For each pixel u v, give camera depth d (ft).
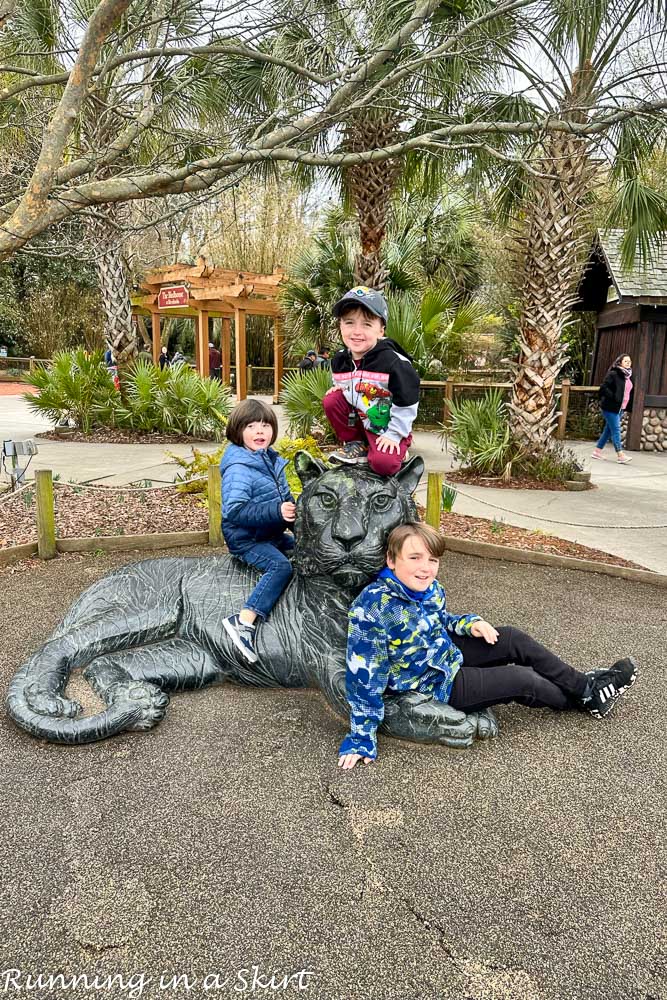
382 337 9.08
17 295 97.96
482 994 5.61
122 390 42.29
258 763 8.77
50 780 8.38
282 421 47.44
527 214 28.68
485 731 9.43
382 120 28.43
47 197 14.80
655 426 43.65
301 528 9.36
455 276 59.62
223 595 10.57
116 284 41.88
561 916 6.42
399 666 8.96
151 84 16.98
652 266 43.21
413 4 16.20
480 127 14.71
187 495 23.65
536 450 29.84
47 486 17.08
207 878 6.81
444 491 20.75
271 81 19.52
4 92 16.29
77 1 21.76
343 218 51.75
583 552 19.21
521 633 9.87
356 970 5.82
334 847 7.27
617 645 12.98
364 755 8.75
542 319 28.76
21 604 14.23
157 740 9.25
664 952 6.05
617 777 8.70
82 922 6.26
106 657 10.19
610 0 18.89
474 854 7.22
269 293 61.26
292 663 10.13
